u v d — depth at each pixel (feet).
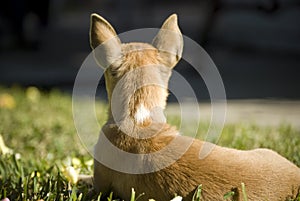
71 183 21.09
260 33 76.43
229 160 17.94
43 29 86.43
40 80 56.70
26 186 19.77
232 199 17.24
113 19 101.91
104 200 19.39
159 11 118.21
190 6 124.16
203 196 17.30
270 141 27.84
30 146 27.04
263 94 49.16
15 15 78.07
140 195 17.87
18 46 78.59
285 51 72.13
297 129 32.76
